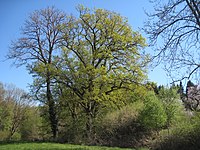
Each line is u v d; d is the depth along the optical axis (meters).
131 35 40.84
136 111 37.19
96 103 40.53
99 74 38.41
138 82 40.03
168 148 27.44
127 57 40.50
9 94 68.69
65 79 39.62
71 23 41.19
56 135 42.56
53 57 40.41
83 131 38.06
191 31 16.61
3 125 67.00
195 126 26.67
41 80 41.12
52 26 42.69
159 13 16.81
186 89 18.66
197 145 25.95
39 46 42.72
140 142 32.31
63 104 42.41
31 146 30.55
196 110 27.98
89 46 41.44
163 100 35.03
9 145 31.75
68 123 41.47
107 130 36.41
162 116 33.16
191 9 16.36
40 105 43.59
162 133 29.39
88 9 40.84
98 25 40.00
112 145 33.69
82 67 38.75
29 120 66.88
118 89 40.62
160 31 16.92
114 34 39.47
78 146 30.88
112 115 37.84
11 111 67.75
